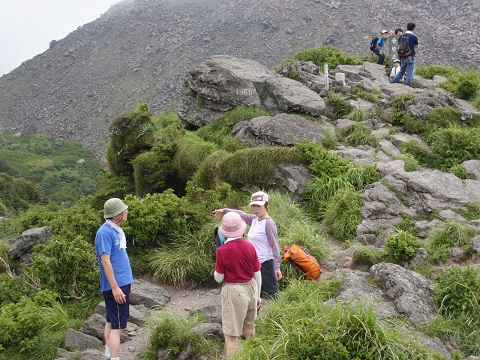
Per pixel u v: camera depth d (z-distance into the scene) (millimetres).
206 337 5391
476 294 5203
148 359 5297
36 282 7293
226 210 6109
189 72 14711
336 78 15367
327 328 4406
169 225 8016
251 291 4840
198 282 7219
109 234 5027
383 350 4223
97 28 177375
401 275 5609
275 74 14750
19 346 5898
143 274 7520
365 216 8219
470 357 4480
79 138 122312
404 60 15219
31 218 11039
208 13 164125
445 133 10969
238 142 11711
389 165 9711
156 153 12461
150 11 175375
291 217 8617
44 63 168000
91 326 5930
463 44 101375
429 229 7480
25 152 110562
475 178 9422
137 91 133000
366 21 129625
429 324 4945
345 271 6441
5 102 152500
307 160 10070
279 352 4320
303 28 136125
